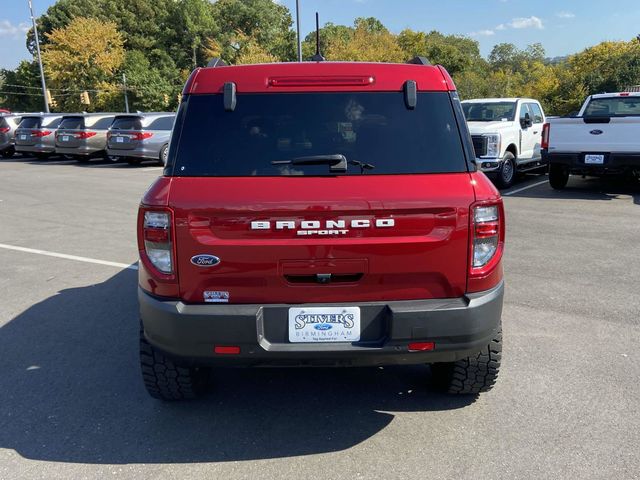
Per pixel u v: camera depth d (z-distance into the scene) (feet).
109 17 221.46
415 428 10.94
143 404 12.03
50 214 35.14
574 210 32.78
